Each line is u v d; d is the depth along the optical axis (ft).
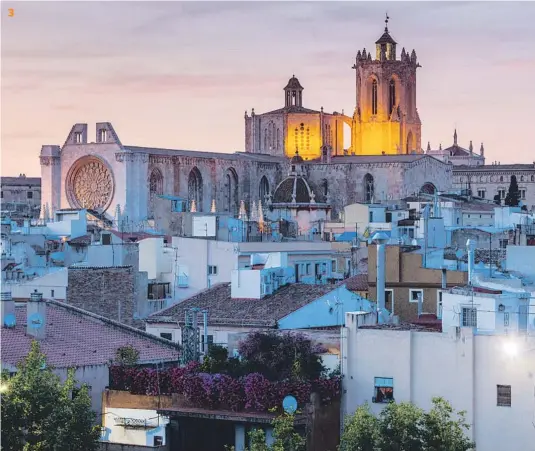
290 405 370.53
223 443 378.73
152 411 386.32
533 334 365.61
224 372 394.32
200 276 602.85
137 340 430.20
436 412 352.90
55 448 356.59
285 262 576.61
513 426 361.92
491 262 522.88
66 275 533.96
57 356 399.65
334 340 398.01
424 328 396.37
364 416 355.15
